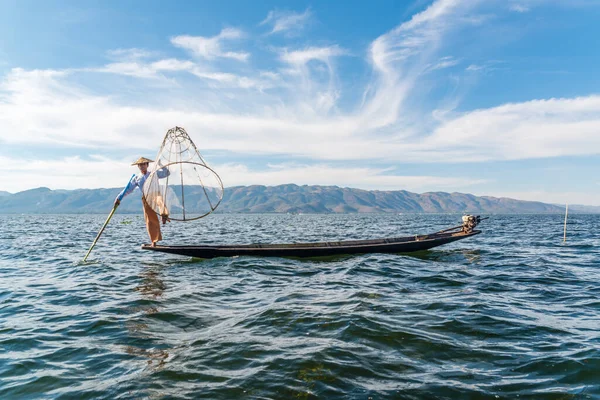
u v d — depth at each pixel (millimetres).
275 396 4199
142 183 12078
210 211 12414
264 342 5836
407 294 9109
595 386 4461
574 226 51188
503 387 4449
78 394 4348
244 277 11484
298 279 11258
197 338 6113
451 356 5344
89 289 9891
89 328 6711
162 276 11656
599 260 15844
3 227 49438
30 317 7457
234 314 7547
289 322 6801
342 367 4910
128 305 8195
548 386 4473
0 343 6031
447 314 7312
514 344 5828
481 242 23828
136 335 6316
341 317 6977
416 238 18391
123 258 15828
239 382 4527
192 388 4410
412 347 5637
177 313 7566
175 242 25906
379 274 11953
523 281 11016
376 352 5434
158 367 5016
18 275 12242
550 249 20125
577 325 6832
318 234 35906
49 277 11828
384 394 4242
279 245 16562
